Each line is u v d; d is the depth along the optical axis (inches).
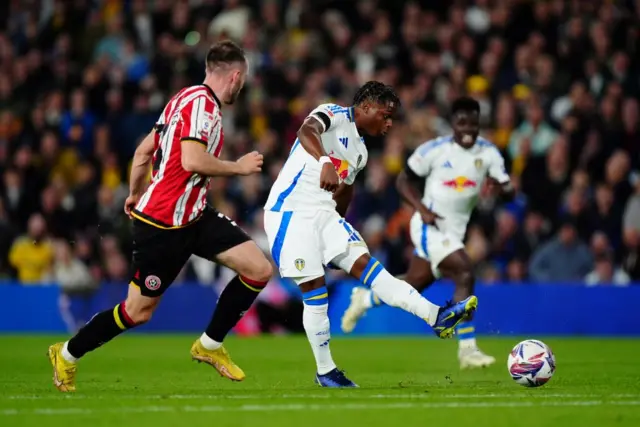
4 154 2512.3
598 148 2426.2
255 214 2313.0
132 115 2554.1
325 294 1027.3
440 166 1418.6
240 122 2571.4
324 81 2603.3
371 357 1579.7
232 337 2123.5
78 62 2805.1
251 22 2721.5
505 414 762.2
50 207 2332.7
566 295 2156.7
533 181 2361.0
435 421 725.3
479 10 2842.0
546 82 2588.6
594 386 1023.0
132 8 2881.4
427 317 979.3
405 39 2736.2
